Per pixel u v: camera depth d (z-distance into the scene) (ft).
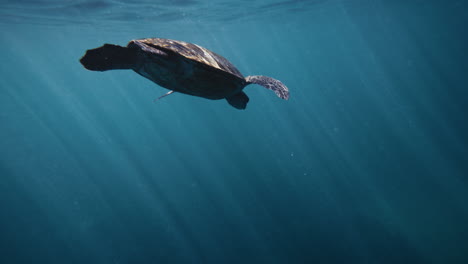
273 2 65.46
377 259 46.73
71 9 51.37
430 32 258.16
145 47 8.75
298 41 185.47
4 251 59.77
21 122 148.87
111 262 56.44
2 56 107.65
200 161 102.37
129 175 96.02
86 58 8.77
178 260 53.62
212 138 126.93
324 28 142.61
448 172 71.51
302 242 52.90
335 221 57.36
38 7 48.88
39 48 100.73
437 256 45.47
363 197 66.28
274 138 118.11
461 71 197.47
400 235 51.21
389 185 70.49
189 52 10.32
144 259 55.42
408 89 184.14
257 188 75.97
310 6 78.79
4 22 60.08
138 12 57.82
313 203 65.16
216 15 71.20
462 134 92.43
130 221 67.97
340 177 77.82
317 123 133.80
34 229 67.26
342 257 48.06
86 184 88.53
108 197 80.43
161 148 125.29
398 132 104.68
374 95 179.93
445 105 127.95
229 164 96.07
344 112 145.79
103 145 132.26
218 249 55.11
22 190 82.12
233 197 72.79
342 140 107.04
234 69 13.19
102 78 181.88
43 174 92.17
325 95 200.64
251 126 138.00
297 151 101.76
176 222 65.41
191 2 54.24
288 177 80.59
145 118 196.95
